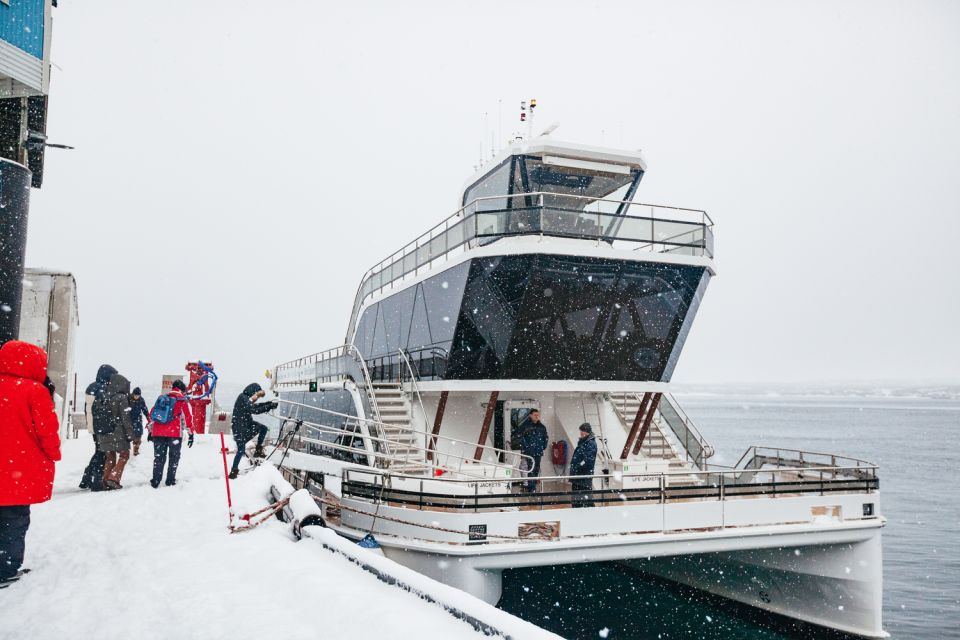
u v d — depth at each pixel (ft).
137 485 33.35
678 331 44.80
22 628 14.43
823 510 37.06
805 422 543.80
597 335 42.57
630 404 51.13
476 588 31.53
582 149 45.62
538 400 47.60
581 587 52.49
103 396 31.86
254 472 33.55
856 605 37.32
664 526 34.37
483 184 51.13
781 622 41.06
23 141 54.70
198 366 64.13
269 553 19.76
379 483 39.40
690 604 48.08
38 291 66.44
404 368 51.72
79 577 18.26
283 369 84.74
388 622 13.46
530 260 39.24
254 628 13.84
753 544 35.45
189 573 18.17
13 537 17.90
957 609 70.44
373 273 62.39
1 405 17.61
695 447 48.26
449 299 43.45
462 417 47.06
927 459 253.03
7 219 43.57
